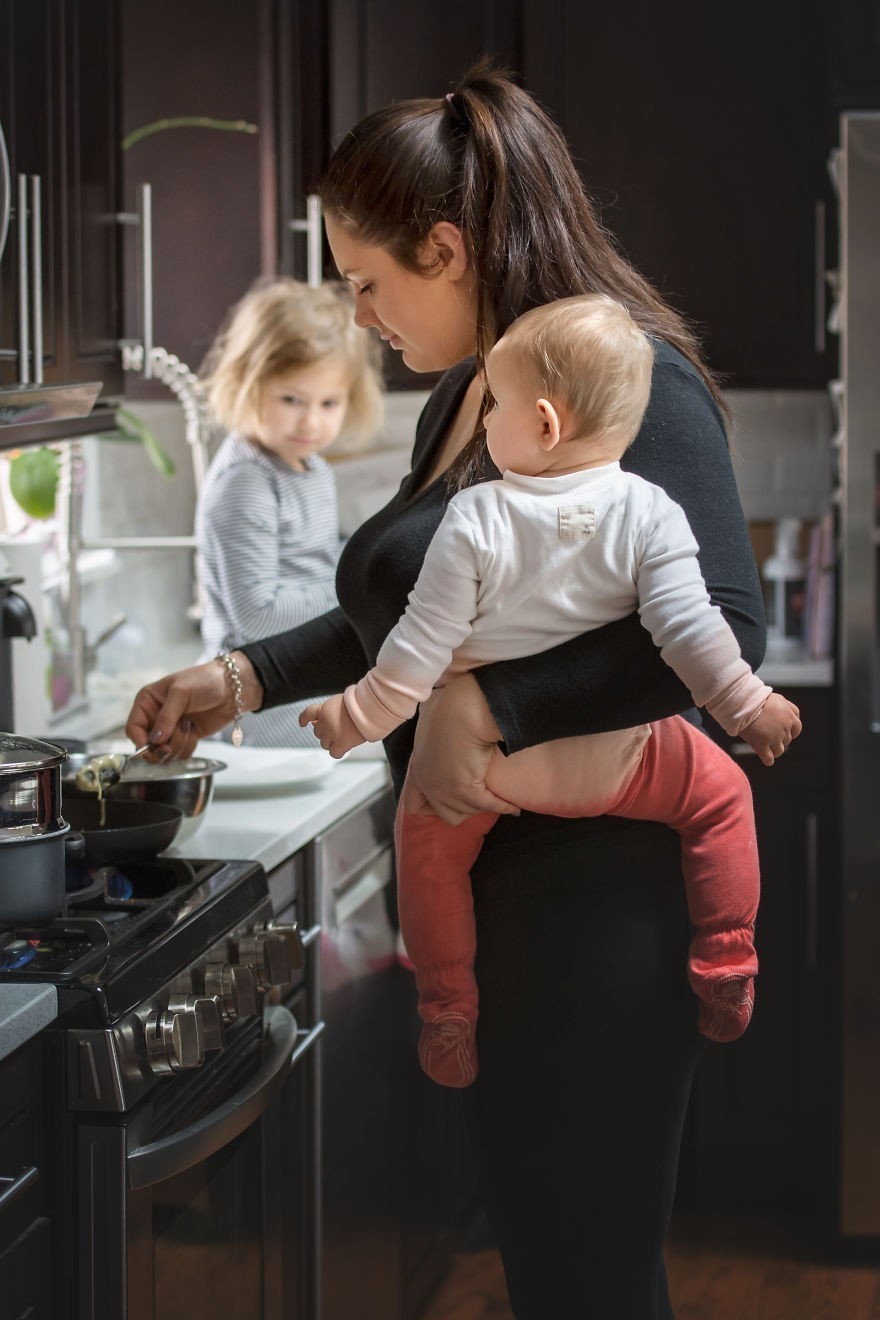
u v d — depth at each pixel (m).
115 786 1.92
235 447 2.87
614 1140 1.53
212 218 2.95
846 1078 2.90
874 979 2.88
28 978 1.42
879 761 2.86
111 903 1.66
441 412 1.66
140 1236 1.47
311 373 2.78
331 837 2.27
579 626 1.40
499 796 1.46
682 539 1.38
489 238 1.49
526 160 1.50
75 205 2.13
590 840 1.50
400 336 1.60
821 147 2.94
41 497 2.60
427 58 2.95
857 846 2.88
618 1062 1.51
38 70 2.00
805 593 3.29
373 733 1.43
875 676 2.91
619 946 1.50
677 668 1.37
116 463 3.34
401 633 1.42
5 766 1.48
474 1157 1.60
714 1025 1.52
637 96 2.95
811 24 2.92
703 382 1.52
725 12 2.92
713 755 1.51
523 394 1.39
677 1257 2.91
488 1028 1.54
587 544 1.38
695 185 2.96
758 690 1.36
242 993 1.67
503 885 1.51
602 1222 1.55
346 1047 2.34
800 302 2.97
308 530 2.87
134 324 2.96
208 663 1.88
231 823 2.12
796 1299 2.76
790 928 2.97
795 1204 3.07
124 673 3.16
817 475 3.37
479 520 1.40
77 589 2.89
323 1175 2.22
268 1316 1.94
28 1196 1.39
